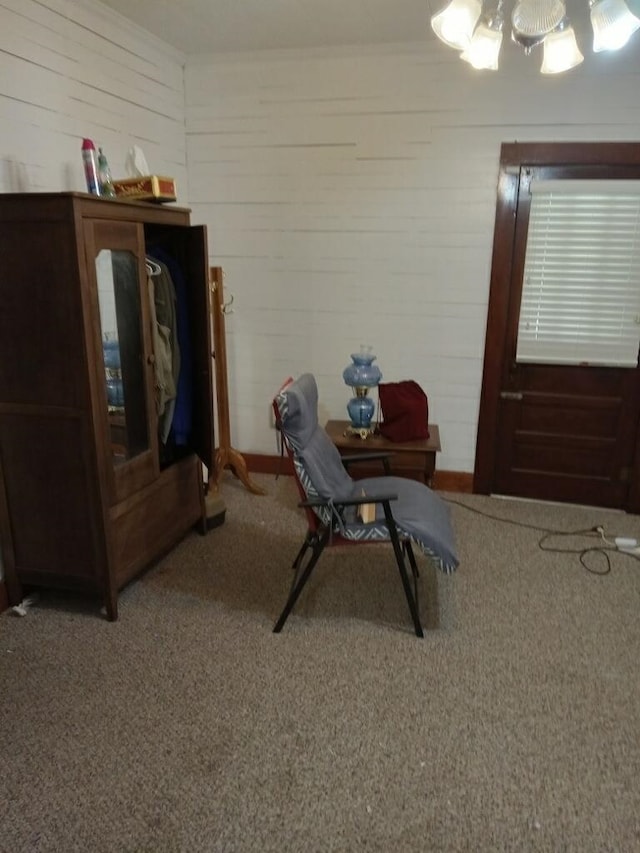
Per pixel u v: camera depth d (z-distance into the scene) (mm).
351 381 3479
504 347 3711
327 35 3264
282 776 1779
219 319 3625
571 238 3453
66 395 2279
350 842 1583
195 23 3102
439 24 1738
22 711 2016
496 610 2635
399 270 3758
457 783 1763
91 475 2348
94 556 2459
